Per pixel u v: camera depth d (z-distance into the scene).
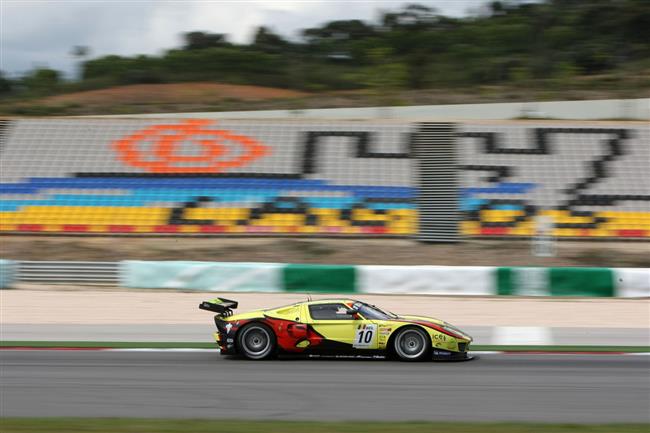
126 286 83.12
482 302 74.31
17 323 61.09
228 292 80.62
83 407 30.70
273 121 142.62
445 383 35.78
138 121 142.62
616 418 28.80
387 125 138.88
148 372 38.84
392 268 79.38
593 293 77.69
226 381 36.22
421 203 116.06
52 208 117.56
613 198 115.88
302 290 80.00
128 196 120.31
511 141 131.88
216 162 129.12
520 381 36.44
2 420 27.44
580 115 164.00
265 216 114.81
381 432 25.33
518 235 108.56
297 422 27.14
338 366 40.66
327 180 123.00
